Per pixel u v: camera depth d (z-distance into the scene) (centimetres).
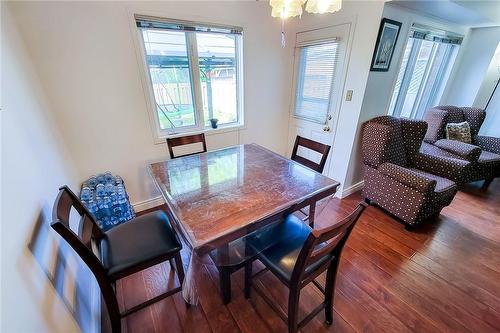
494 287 154
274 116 308
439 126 296
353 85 224
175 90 232
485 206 251
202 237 96
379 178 226
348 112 236
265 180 146
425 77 310
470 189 290
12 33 135
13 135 103
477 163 263
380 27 192
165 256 122
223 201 122
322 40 239
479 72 320
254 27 245
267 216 111
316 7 112
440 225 219
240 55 252
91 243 114
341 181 262
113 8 173
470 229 213
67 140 184
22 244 82
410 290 151
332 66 241
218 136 270
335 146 261
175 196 127
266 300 124
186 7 200
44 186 121
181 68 228
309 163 188
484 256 181
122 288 152
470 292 150
